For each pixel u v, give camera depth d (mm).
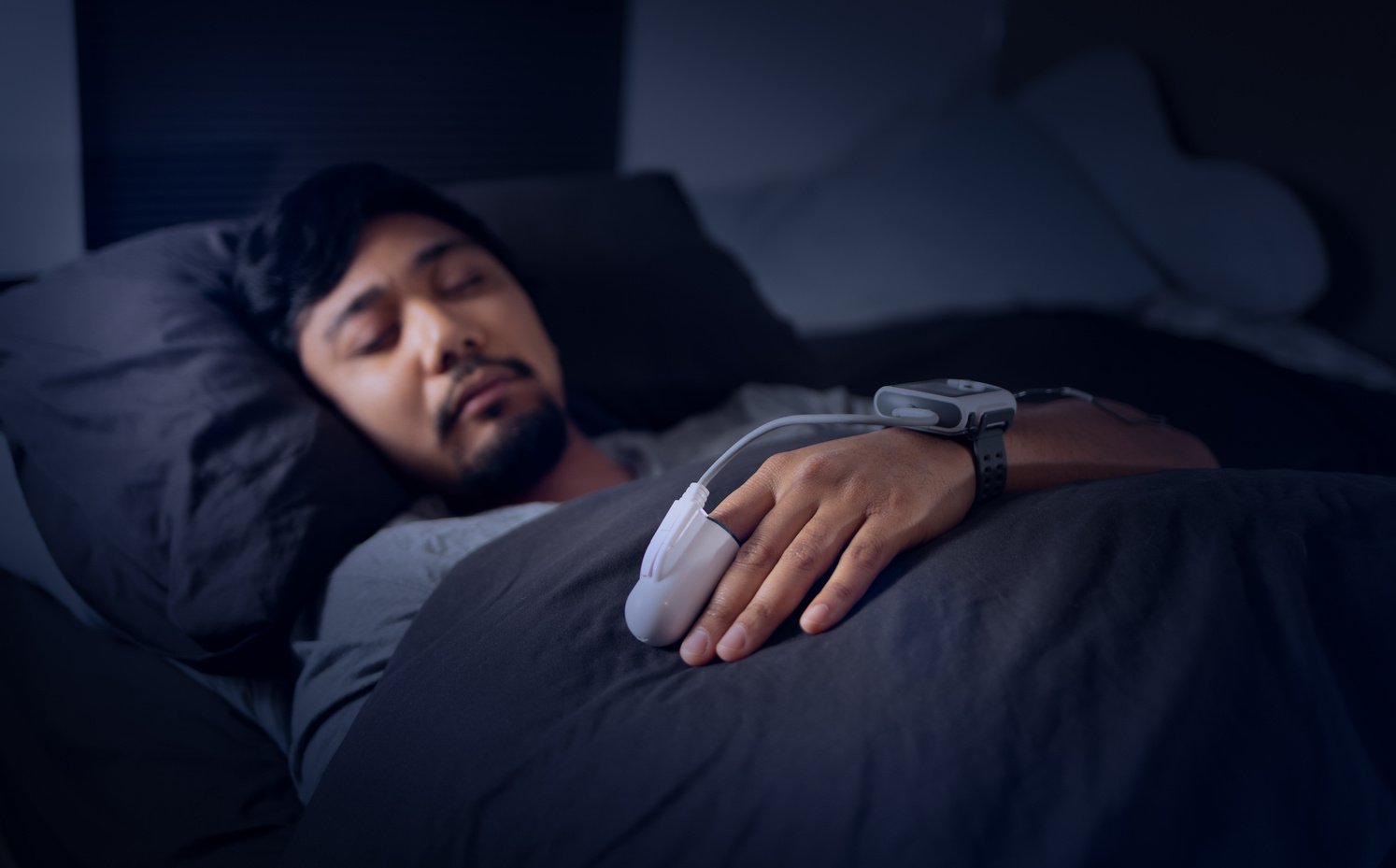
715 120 2355
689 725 602
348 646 834
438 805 623
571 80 2170
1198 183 1932
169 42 1736
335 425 1046
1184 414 1240
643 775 583
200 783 846
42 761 876
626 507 802
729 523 679
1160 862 499
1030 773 533
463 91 2062
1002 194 1948
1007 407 763
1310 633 607
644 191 1562
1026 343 1508
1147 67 2180
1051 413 885
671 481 817
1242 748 545
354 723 713
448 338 1096
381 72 1966
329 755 766
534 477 1115
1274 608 613
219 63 1795
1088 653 585
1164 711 548
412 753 665
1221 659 578
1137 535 660
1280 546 652
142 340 1039
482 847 590
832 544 672
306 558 935
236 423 986
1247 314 1896
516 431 1104
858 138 2547
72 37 1606
